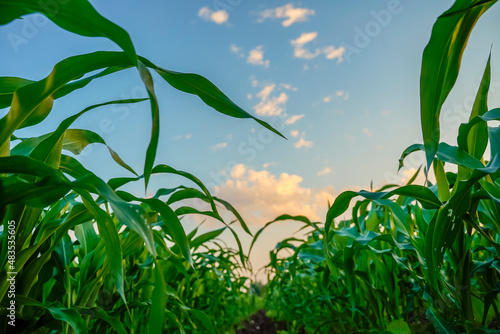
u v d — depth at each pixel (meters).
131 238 1.14
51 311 0.82
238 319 3.78
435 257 1.04
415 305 1.67
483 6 0.71
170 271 1.68
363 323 1.81
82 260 1.12
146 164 0.64
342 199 1.14
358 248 1.40
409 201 1.54
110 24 0.59
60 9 0.58
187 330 2.00
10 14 0.60
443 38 0.76
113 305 1.23
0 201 0.66
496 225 1.07
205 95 0.88
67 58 0.70
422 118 0.80
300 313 2.83
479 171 0.84
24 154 0.95
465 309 1.09
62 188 0.68
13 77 0.83
